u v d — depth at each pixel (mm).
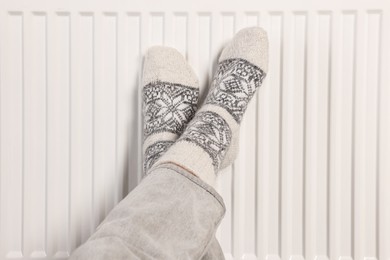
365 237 787
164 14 762
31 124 780
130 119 784
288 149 775
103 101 777
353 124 772
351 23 762
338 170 777
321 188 783
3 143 773
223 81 762
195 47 768
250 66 754
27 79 771
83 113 782
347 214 787
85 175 790
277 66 772
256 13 763
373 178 780
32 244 793
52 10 759
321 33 763
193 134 695
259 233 784
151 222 610
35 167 788
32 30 768
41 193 793
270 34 769
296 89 771
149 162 756
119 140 779
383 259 783
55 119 780
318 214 787
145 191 630
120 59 768
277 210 788
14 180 789
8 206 789
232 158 760
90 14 765
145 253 596
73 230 788
